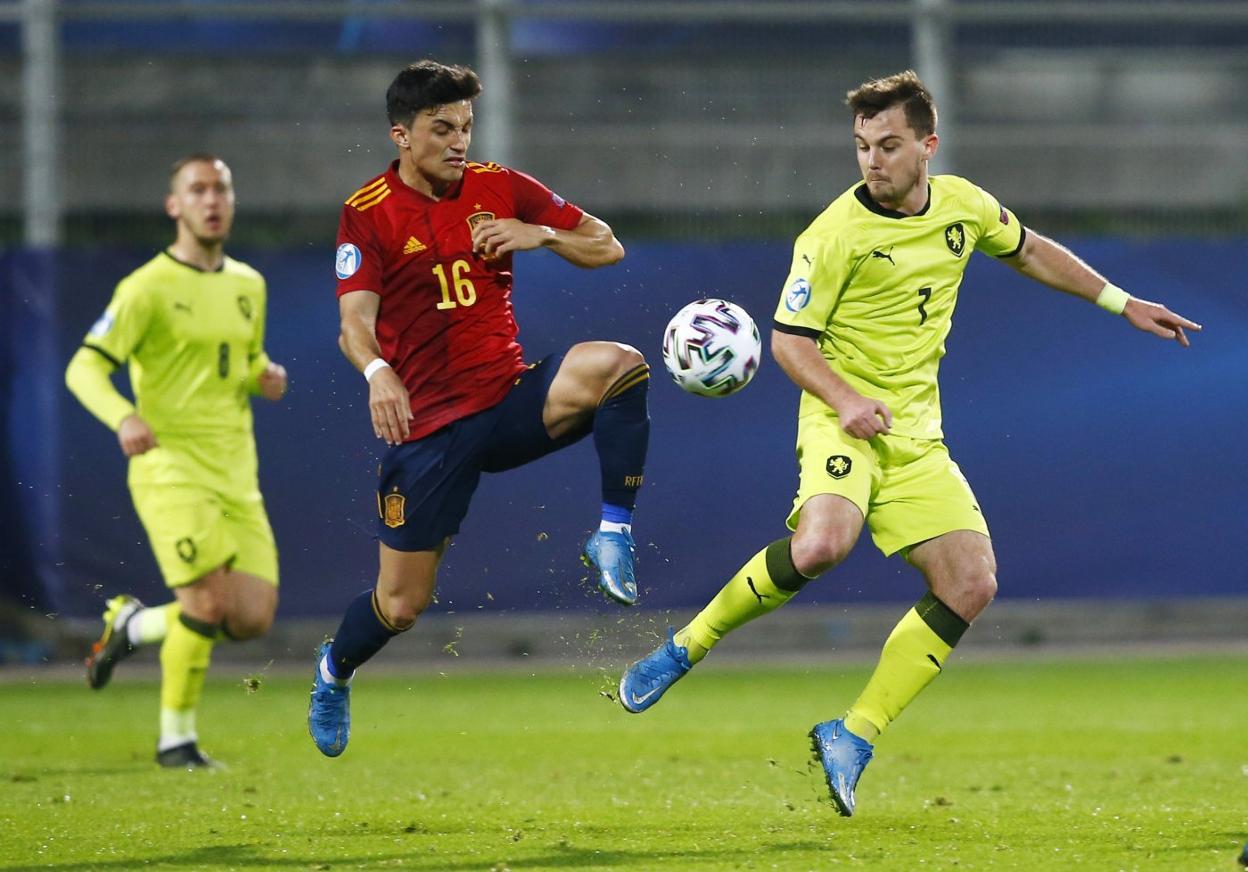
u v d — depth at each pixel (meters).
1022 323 46.12
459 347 19.42
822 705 37.09
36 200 47.09
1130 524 46.25
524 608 42.72
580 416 19.38
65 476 43.56
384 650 48.00
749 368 19.36
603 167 51.16
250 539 28.11
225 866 17.22
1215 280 46.69
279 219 51.91
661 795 23.14
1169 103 54.44
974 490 45.91
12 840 19.16
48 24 47.53
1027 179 52.69
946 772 25.48
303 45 52.47
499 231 18.94
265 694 40.56
